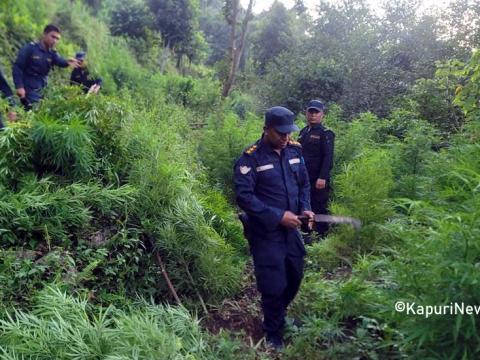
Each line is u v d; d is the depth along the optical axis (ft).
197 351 9.56
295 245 11.08
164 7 69.87
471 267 7.07
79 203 12.83
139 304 11.50
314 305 11.93
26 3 42.75
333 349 10.03
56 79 33.60
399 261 9.04
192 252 13.14
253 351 10.41
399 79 34.88
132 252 12.62
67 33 47.24
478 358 7.61
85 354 8.16
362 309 10.94
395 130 27.63
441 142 23.00
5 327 8.59
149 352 8.19
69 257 11.36
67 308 9.31
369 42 37.01
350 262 14.70
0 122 15.61
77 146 13.78
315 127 18.60
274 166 10.75
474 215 7.48
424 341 7.92
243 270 14.87
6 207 11.86
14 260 10.95
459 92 17.26
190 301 12.51
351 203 16.38
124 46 61.52
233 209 19.92
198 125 29.60
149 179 14.19
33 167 13.98
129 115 16.22
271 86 39.55
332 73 36.50
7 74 30.89
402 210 17.33
